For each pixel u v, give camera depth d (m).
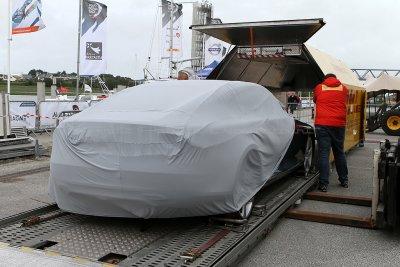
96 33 17.91
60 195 4.62
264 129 5.16
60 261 3.79
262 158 5.02
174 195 4.11
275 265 4.43
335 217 5.75
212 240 4.27
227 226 4.68
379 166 5.27
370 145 14.91
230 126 4.52
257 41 8.16
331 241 5.14
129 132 4.18
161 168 4.07
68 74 35.56
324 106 7.23
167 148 4.07
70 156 4.42
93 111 4.79
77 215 5.07
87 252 4.03
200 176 4.12
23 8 15.41
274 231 5.49
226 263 3.87
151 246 4.18
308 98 11.01
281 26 7.33
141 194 4.14
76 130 4.41
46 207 5.17
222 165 4.26
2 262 3.79
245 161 4.62
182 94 4.78
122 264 3.76
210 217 4.77
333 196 6.85
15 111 14.58
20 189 7.38
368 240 5.18
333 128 7.25
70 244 4.22
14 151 10.12
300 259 4.60
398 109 19.47
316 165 7.91
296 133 6.98
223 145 4.31
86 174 4.32
